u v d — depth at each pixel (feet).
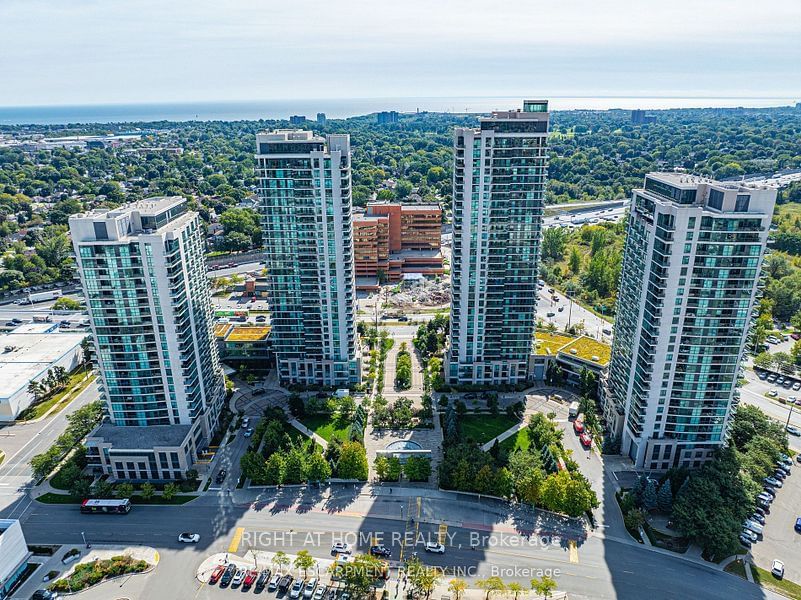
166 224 553.23
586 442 592.19
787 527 491.31
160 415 569.64
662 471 557.33
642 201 538.88
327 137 635.66
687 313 501.97
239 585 437.99
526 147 599.57
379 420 631.15
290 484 545.03
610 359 637.30
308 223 630.74
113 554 465.47
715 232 472.85
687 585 433.89
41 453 597.52
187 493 535.19
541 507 512.63
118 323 527.40
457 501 520.42
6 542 428.56
